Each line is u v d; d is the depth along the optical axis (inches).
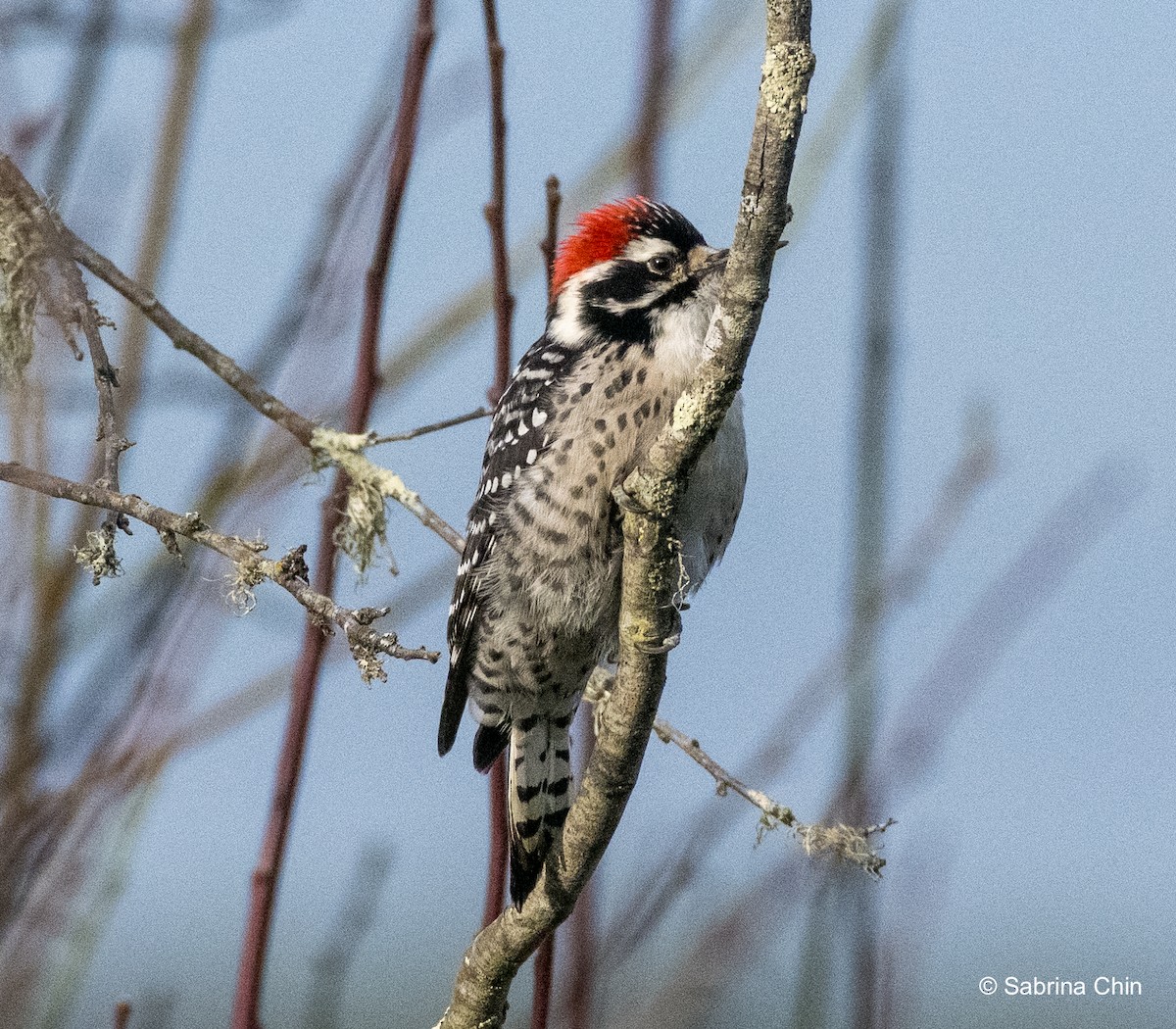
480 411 291.3
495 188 328.5
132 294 276.8
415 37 318.7
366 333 311.3
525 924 296.0
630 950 275.6
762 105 245.6
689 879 278.5
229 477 289.3
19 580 266.7
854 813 267.1
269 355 298.5
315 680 298.5
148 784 263.6
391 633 242.1
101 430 264.1
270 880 290.8
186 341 281.6
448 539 320.8
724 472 369.7
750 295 261.1
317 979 285.7
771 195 252.1
